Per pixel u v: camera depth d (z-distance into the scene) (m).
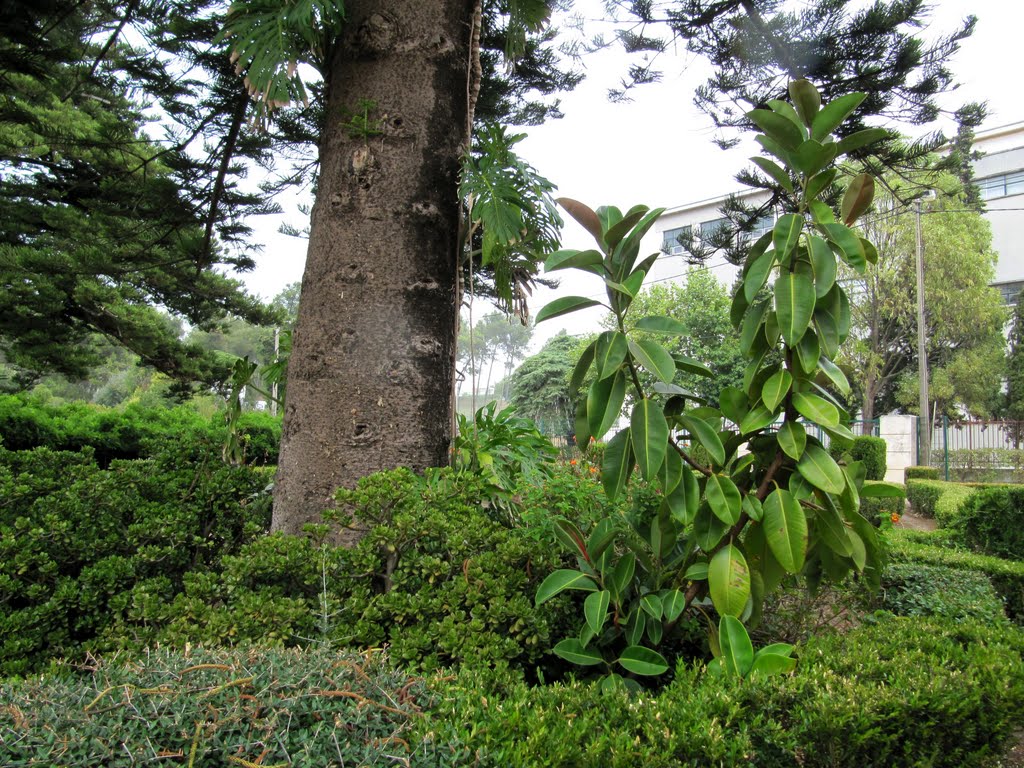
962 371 22.98
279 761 1.30
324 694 1.47
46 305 11.39
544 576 2.57
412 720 1.51
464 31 4.07
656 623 2.35
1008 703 2.07
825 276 2.25
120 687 1.44
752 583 2.41
